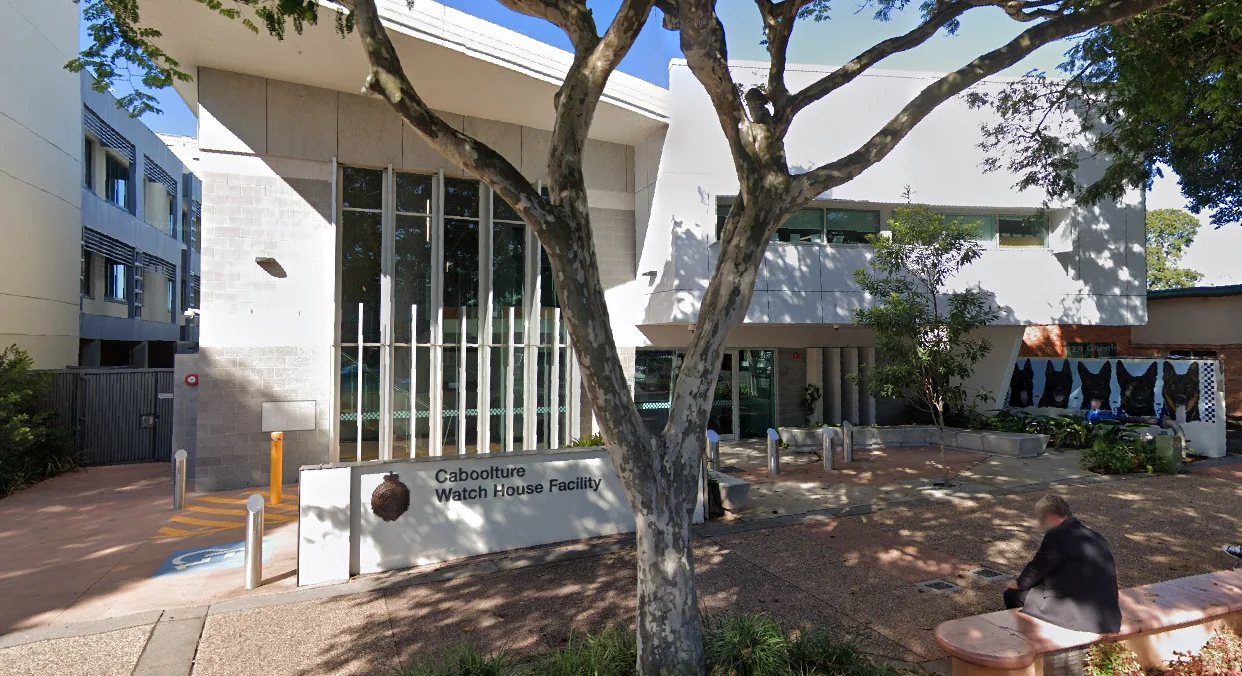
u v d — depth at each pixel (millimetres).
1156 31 7113
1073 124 14680
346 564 6414
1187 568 6488
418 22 10117
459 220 12758
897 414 16781
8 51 12836
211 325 10891
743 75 13391
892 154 14211
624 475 4031
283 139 11352
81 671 4625
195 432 11555
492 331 12711
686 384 4199
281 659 4793
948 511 8750
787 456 13211
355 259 11961
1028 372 16859
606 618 5426
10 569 6840
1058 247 15109
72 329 15617
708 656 4227
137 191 21406
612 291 14023
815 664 4195
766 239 4371
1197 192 15008
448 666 4160
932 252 10148
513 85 11539
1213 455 12570
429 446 12094
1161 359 13688
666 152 13000
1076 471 11359
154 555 7289
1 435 10367
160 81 7289
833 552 7078
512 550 7215
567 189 4129
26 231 13539
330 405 11172
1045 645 3824
